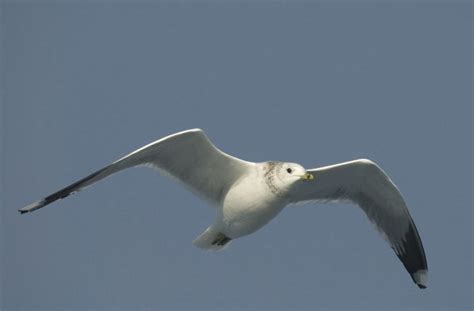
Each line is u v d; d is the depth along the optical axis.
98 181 11.82
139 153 11.77
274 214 12.20
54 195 11.70
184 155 12.09
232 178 12.31
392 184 12.81
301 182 12.57
